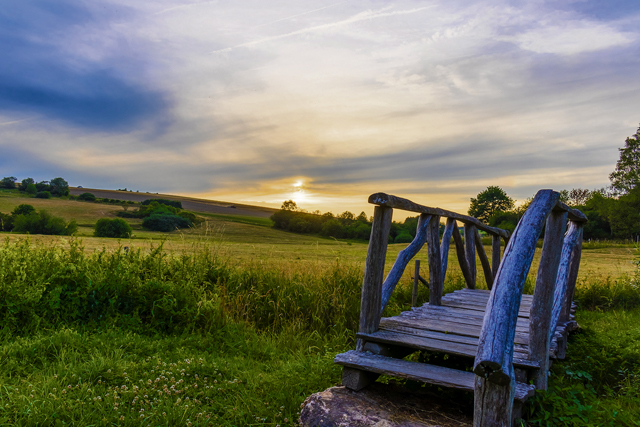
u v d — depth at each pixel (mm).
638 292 9703
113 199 106562
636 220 43969
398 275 3922
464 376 2764
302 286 7445
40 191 107375
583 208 55094
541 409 2703
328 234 69250
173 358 4676
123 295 6070
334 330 6250
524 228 2396
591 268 16781
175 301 6074
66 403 3203
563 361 4676
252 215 106125
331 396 2965
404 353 3676
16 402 3174
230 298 7031
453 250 19625
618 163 57438
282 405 3424
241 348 5293
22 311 5246
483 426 1952
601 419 2695
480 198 87938
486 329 1928
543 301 3051
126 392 3520
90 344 4730
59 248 7039
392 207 3537
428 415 2709
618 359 4500
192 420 3148
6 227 56969
